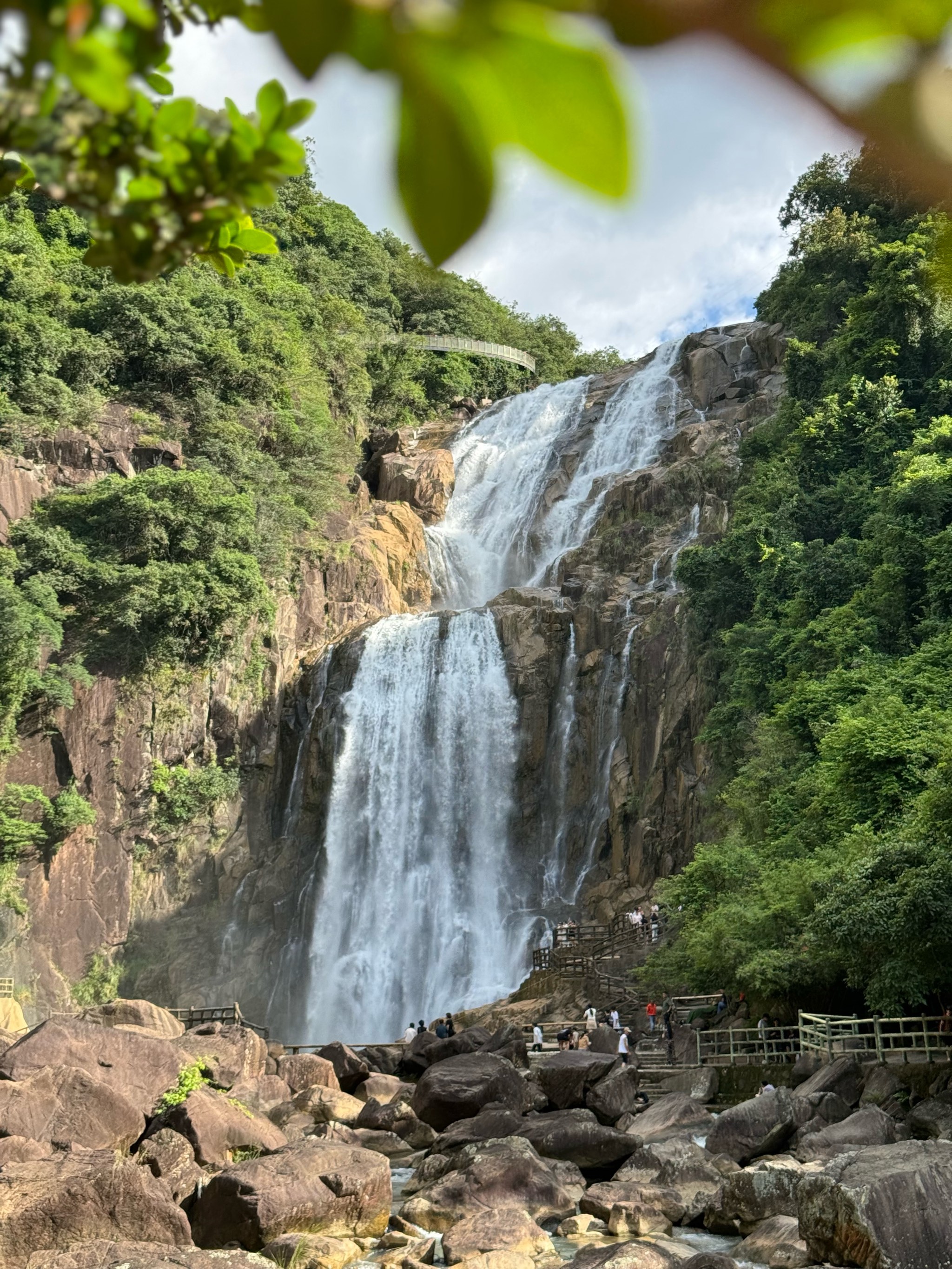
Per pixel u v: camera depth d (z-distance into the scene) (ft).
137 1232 42.98
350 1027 147.23
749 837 110.52
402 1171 65.10
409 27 2.31
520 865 157.38
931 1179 40.55
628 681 161.58
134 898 150.71
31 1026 131.64
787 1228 45.11
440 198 2.43
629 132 2.19
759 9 2.09
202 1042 80.84
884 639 121.39
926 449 140.26
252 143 4.11
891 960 68.03
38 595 144.46
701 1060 84.38
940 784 71.82
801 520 150.20
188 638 159.94
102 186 4.10
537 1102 73.61
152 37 2.78
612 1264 39.86
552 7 2.21
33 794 137.80
